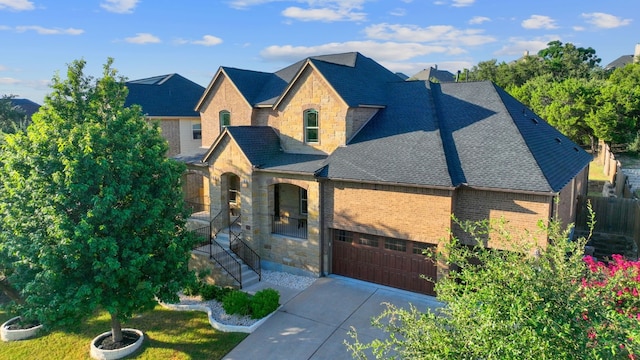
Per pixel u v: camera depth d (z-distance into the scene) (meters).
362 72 24.67
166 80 35.03
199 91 35.69
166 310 18.20
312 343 15.06
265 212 21.91
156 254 15.48
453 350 6.98
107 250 13.53
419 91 22.91
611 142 45.94
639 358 6.32
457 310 7.35
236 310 17.09
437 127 19.84
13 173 13.46
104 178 13.66
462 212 17.55
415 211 17.95
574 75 72.19
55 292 13.39
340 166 19.83
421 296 18.38
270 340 15.38
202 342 15.53
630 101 44.41
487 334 6.54
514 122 19.20
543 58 85.56
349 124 20.94
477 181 16.89
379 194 18.72
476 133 19.22
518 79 73.88
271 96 24.69
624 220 23.89
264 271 21.98
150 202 14.77
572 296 6.59
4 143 15.01
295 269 21.38
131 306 14.33
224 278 20.19
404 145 19.53
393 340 7.98
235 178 25.52
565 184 17.14
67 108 15.73
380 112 22.48
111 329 16.92
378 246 19.55
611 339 6.09
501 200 16.70
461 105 21.28
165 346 15.36
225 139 22.42
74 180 12.96
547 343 6.08
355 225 19.56
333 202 20.12
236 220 24.33
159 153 15.51
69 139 13.34
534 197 16.02
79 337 16.42
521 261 7.33
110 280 13.48
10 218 13.33
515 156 17.41
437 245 17.70
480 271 7.72
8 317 18.70
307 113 22.23
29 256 13.30
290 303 18.08
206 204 28.16
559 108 45.75
